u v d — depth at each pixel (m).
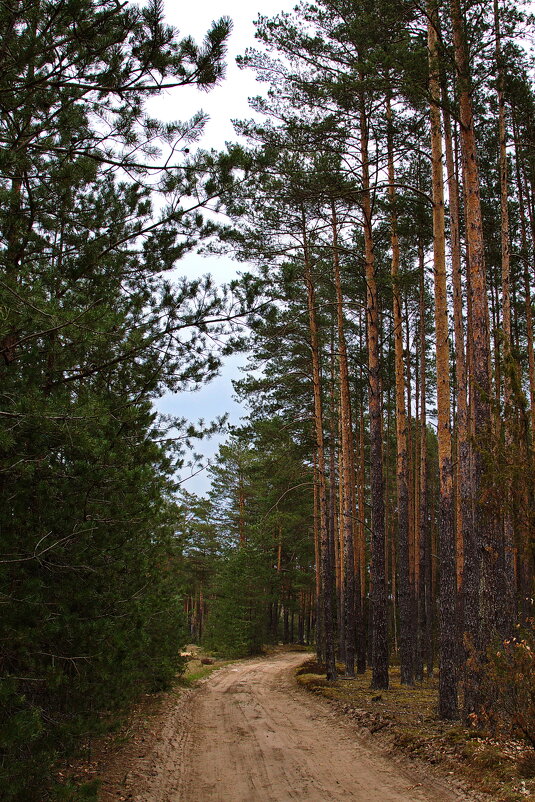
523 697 7.75
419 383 28.62
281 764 8.95
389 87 13.05
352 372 26.73
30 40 5.58
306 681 19.19
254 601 40.03
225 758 9.54
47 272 6.80
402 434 18.55
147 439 7.93
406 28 12.92
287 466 24.27
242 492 43.91
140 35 6.04
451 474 11.83
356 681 19.67
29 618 5.20
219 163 7.28
